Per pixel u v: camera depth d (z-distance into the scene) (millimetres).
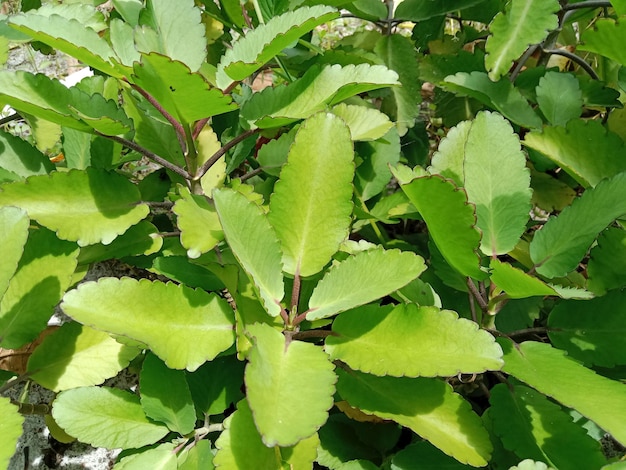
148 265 410
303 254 341
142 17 362
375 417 387
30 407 381
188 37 364
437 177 285
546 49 507
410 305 312
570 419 335
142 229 399
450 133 397
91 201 368
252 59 364
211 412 362
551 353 325
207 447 325
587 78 500
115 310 302
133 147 371
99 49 364
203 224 331
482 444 306
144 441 332
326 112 336
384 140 450
